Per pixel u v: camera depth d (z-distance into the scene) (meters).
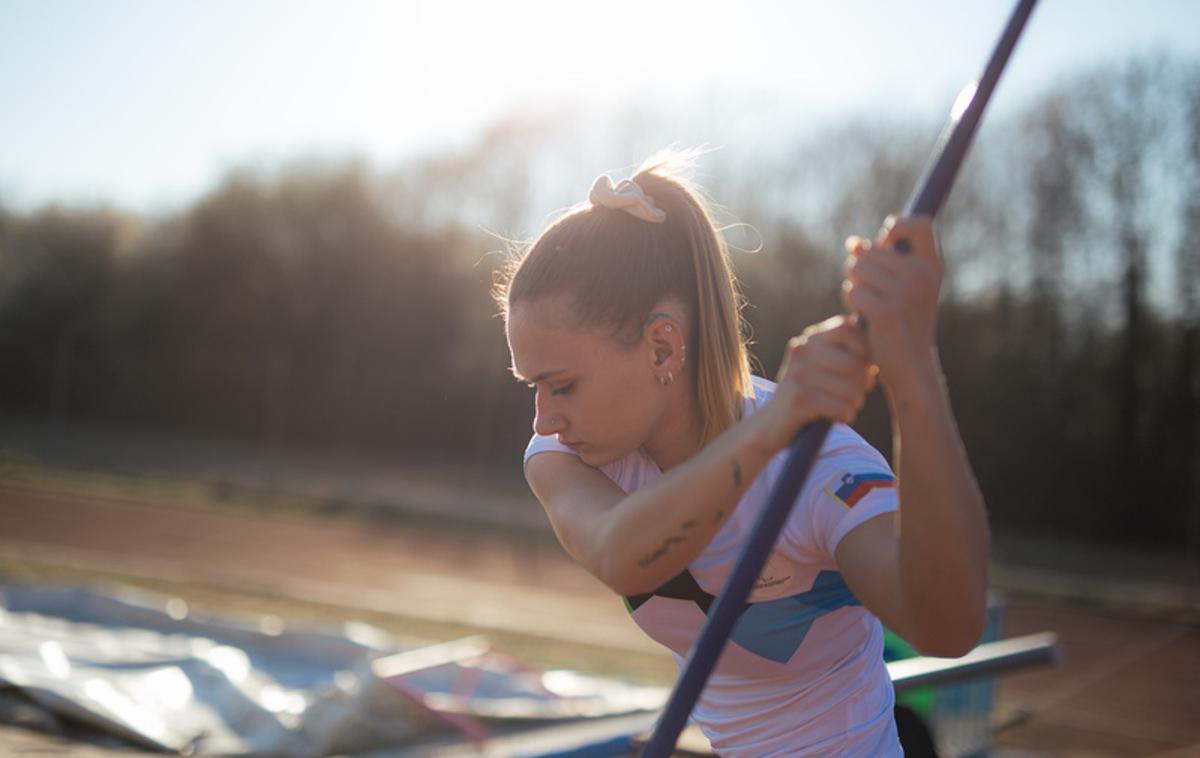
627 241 1.52
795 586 1.58
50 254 35.97
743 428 1.29
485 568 15.84
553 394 1.54
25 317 35.59
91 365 35.69
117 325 35.81
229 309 35.19
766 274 29.14
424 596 12.89
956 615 1.25
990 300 25.92
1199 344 23.89
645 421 1.54
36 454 26.47
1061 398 24.58
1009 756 6.80
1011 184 26.06
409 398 33.44
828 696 1.68
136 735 4.93
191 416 35.09
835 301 28.61
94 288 35.84
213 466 27.36
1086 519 24.12
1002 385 24.97
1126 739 8.23
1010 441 24.78
